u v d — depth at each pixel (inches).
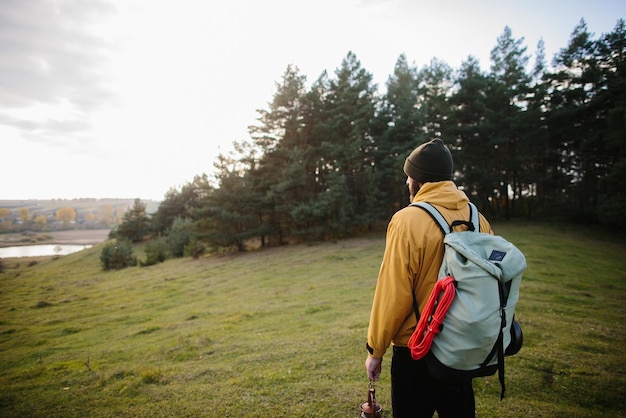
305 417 132.7
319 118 1204.5
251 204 1130.7
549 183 1236.5
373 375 67.0
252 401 151.4
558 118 1156.5
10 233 5521.7
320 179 1210.6
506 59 1342.3
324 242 1094.4
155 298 602.5
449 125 1226.0
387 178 1153.4
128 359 258.4
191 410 147.9
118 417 149.3
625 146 902.4
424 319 59.4
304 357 209.3
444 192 66.4
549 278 443.2
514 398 139.5
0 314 573.3
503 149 1278.3
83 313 533.3
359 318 300.7
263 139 1207.6
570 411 127.6
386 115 1262.3
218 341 277.4
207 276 780.6
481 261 55.5
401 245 61.6
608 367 167.2
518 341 67.3
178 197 2273.6
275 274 689.6
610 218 916.6
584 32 1163.9
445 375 57.4
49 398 182.7
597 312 287.6
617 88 975.0
